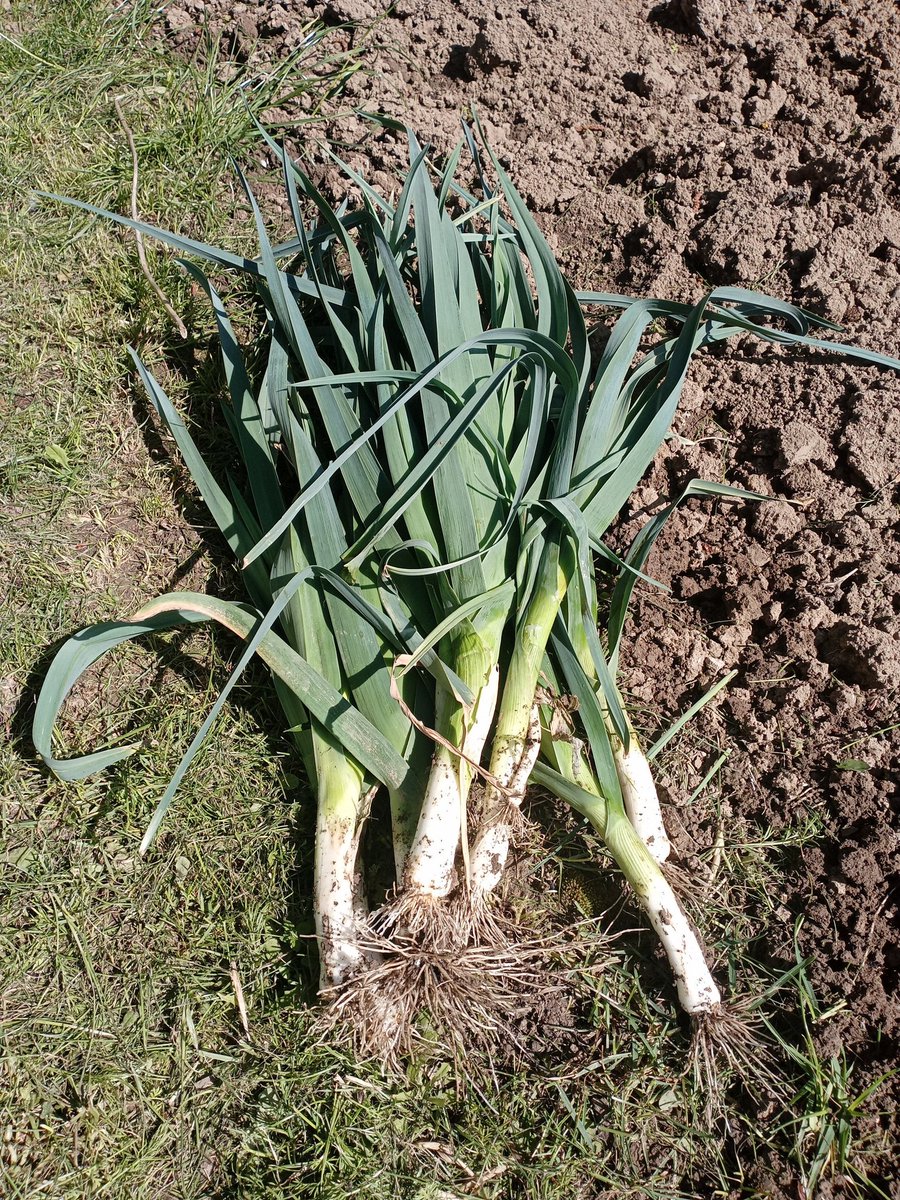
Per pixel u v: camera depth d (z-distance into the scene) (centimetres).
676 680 97
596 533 88
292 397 91
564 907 89
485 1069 83
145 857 90
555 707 87
